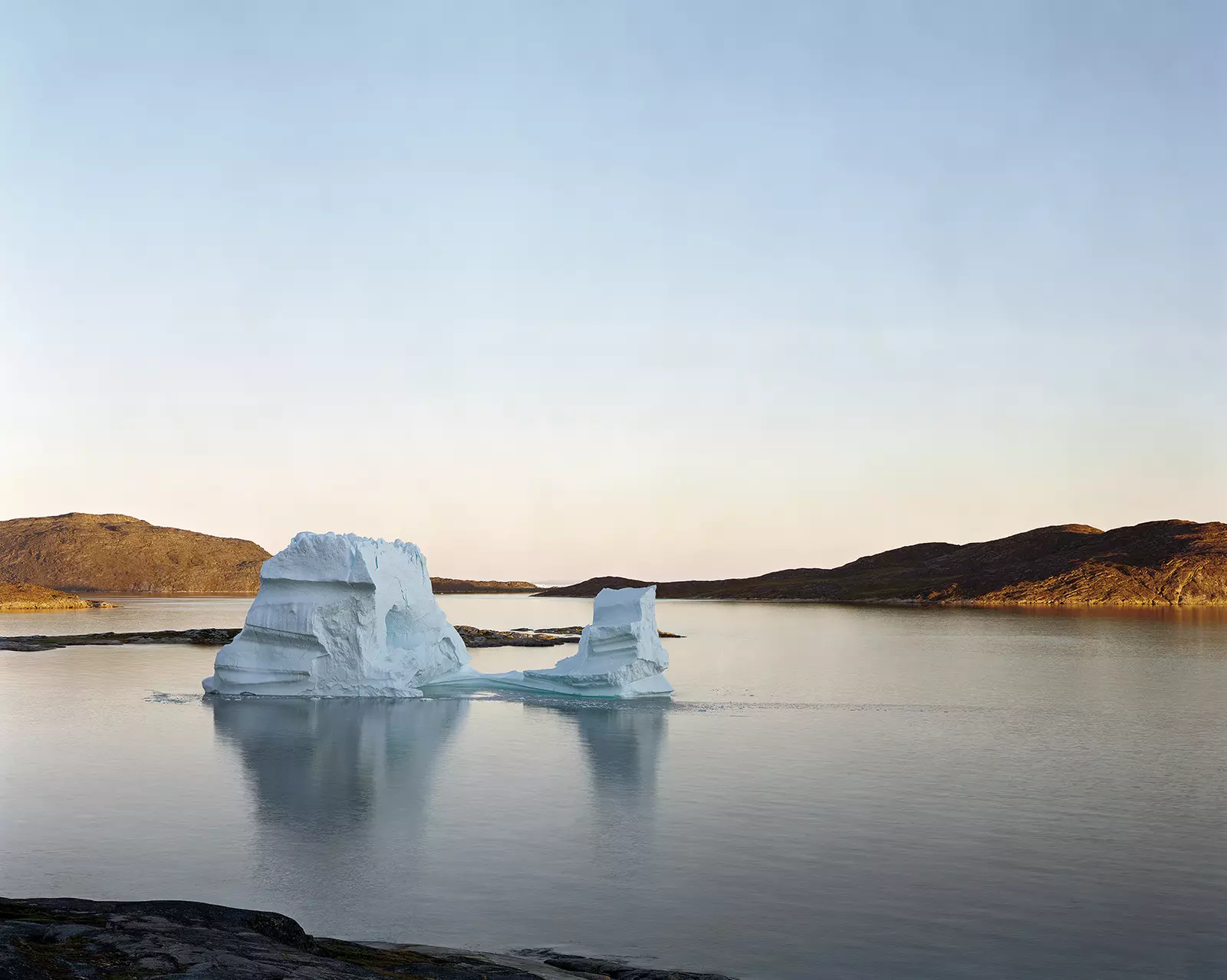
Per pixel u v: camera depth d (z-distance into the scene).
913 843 24.75
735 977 16.98
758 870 22.67
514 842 24.67
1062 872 22.61
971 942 18.58
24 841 24.38
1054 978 17.05
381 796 29.23
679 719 44.19
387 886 21.41
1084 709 47.47
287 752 35.69
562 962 17.03
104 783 30.58
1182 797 29.50
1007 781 31.62
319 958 14.23
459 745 37.34
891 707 47.97
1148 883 21.86
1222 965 17.59
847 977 17.05
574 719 43.81
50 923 14.48
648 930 19.11
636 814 27.30
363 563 49.72
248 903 20.30
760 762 34.41
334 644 50.00
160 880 21.62
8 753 35.12
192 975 12.48
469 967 15.27
